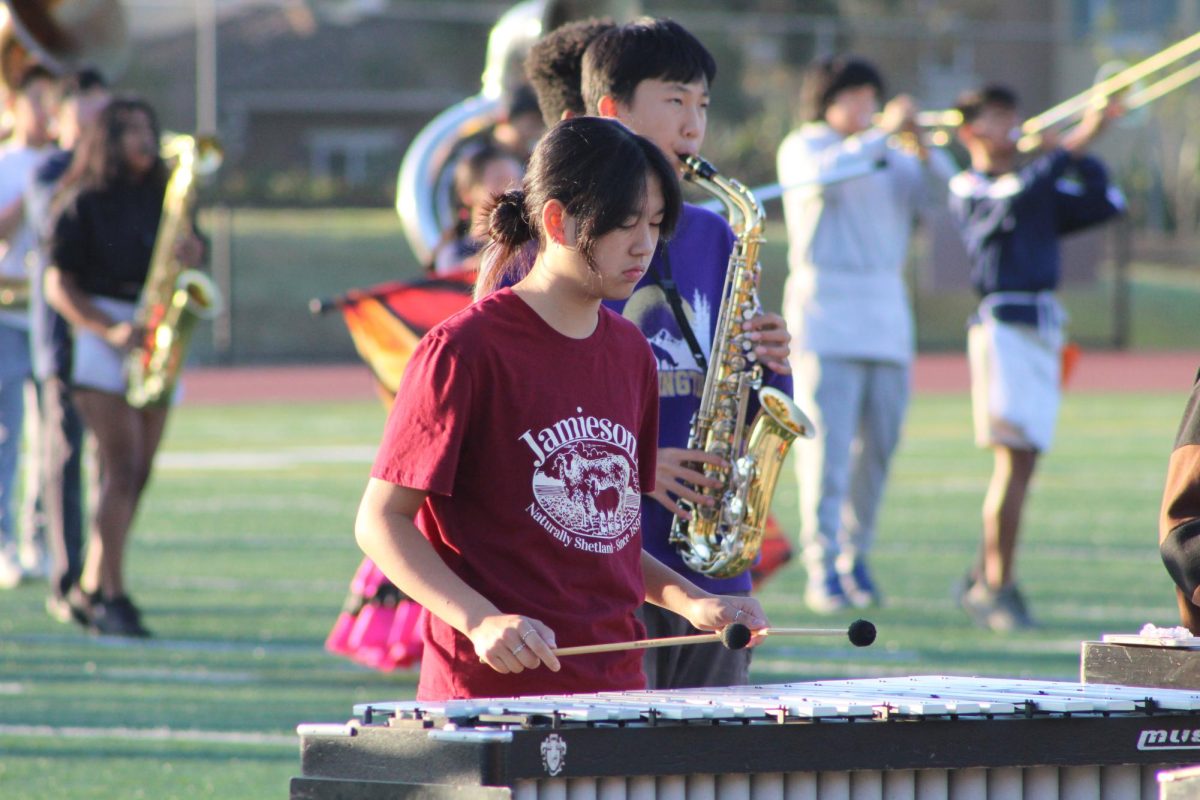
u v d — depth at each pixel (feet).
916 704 33.22
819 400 92.43
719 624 39.37
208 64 245.24
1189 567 38.34
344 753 31.94
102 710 69.26
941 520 129.29
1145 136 382.83
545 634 34.63
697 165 46.91
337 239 310.24
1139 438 185.06
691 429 47.03
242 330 275.59
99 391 82.84
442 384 36.27
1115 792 35.17
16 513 116.57
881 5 409.08
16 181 93.04
